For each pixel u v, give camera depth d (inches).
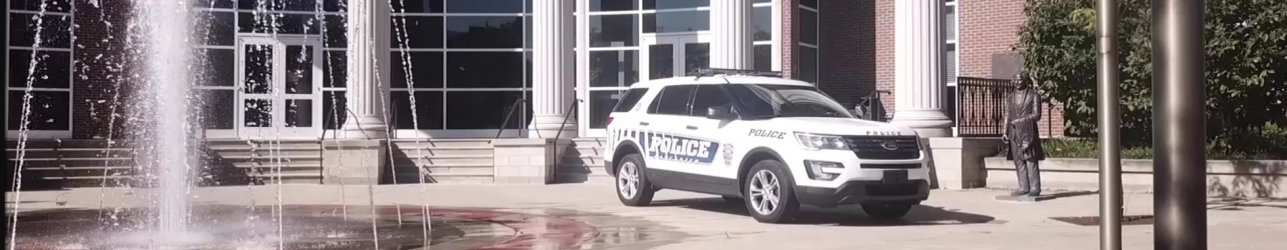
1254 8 681.6
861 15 1036.5
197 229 476.1
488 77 1039.6
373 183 826.2
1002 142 760.3
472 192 727.7
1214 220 513.3
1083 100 743.1
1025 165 642.2
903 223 496.1
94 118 974.4
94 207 611.8
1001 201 631.2
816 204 461.7
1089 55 729.0
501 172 836.0
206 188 776.9
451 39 1039.6
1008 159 722.2
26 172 799.7
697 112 533.6
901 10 788.6
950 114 1003.3
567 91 881.5
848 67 1043.3
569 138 869.8
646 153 564.4
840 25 1048.8
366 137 857.5
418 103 1034.1
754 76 564.7
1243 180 661.9
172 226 485.7
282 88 1021.2
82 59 973.8
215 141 849.5
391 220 515.8
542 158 828.0
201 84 1005.8
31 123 966.4
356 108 868.6
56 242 425.1
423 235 442.6
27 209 597.3
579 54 1004.6
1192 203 183.6
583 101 972.6
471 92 1038.4
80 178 801.6
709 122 520.7
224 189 767.1
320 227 480.1
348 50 874.1
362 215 545.6
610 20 1027.9
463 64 1039.0
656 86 570.6
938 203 617.3
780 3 976.9
